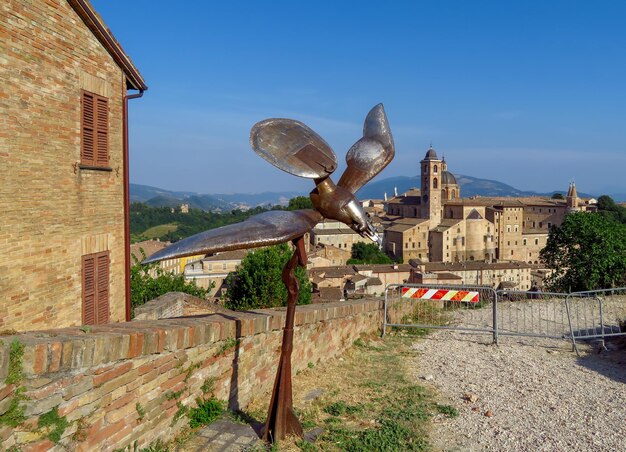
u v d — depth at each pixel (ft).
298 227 20.29
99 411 16.81
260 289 77.66
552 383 33.09
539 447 23.57
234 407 24.91
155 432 19.65
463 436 24.72
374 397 29.58
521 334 44.24
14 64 27.50
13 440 14.11
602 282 98.84
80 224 33.71
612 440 24.31
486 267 292.61
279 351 29.35
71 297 32.76
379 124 23.65
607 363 38.19
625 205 479.82
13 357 14.10
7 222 27.40
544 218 447.42
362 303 43.55
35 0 28.99
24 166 28.45
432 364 37.37
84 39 33.81
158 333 19.48
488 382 33.22
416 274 266.16
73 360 15.58
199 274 242.99
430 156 419.54
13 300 27.91
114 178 37.88
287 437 22.06
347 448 22.29
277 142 20.74
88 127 34.42
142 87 41.22
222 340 23.94
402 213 468.75
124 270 39.47
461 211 409.49
